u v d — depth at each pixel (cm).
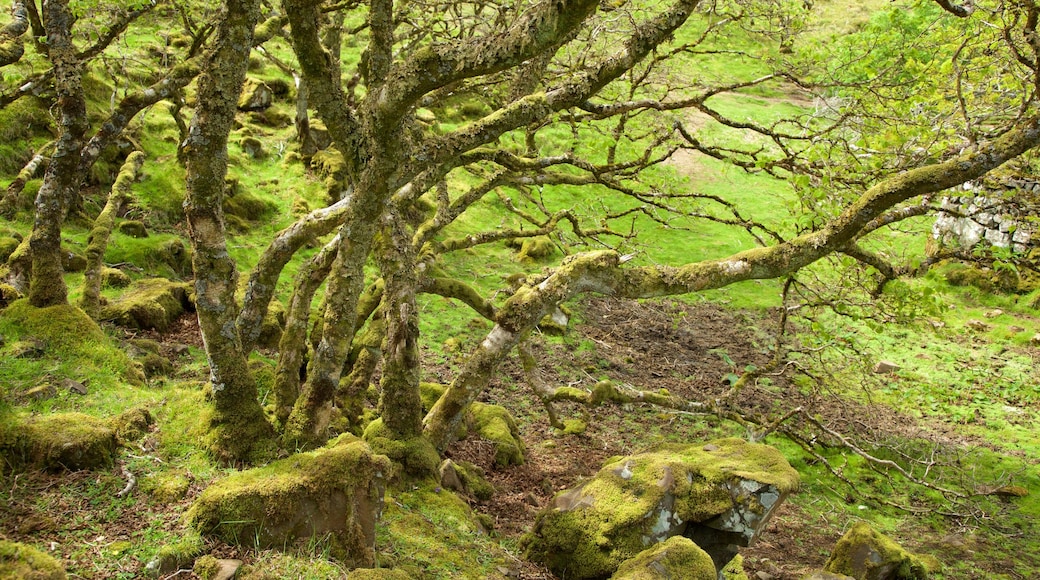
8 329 630
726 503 589
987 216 1491
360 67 882
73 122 657
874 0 2103
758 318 1431
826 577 613
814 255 641
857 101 827
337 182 1373
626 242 942
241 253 1181
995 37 824
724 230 1691
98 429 499
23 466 472
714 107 2200
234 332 537
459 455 782
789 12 915
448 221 795
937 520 924
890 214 713
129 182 1005
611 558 579
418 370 647
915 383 1244
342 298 537
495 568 561
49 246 665
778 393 1170
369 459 483
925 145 775
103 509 455
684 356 1262
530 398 1037
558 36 403
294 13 464
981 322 1483
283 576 434
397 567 504
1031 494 984
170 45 1523
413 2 890
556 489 804
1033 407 1205
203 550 441
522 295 673
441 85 441
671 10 495
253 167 1412
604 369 1161
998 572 819
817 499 942
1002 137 573
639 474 616
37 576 351
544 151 1606
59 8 653
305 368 845
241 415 542
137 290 933
